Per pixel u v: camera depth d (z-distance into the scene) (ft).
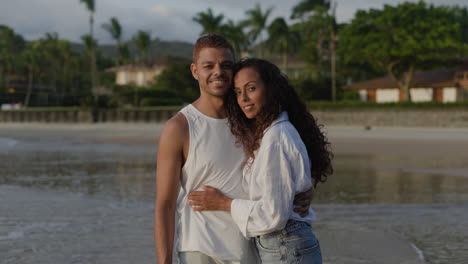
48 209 23.43
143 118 165.58
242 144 8.18
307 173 7.79
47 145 83.41
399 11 134.21
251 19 183.42
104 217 21.42
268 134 7.79
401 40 134.00
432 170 41.81
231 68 8.15
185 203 8.27
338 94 171.01
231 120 8.15
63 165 48.34
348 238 17.56
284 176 7.60
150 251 15.88
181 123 8.05
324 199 26.84
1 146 81.35
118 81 272.10
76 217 21.39
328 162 8.80
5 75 300.81
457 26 135.64
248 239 8.02
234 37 182.60
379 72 199.21
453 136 89.81
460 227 19.34
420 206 24.30
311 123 8.54
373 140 82.17
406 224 19.97
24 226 19.62
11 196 27.71
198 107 8.30
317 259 7.97
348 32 144.66
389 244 16.57
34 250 16.02
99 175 39.19
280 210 7.52
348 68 195.31
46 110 185.78
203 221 8.02
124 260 14.92
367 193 29.04
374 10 142.20
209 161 7.98
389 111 129.08
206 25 181.27
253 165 7.88
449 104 121.49
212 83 8.07
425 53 136.87
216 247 7.95
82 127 155.94
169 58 274.57
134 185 32.94
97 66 351.25
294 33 188.14
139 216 21.65
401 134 97.35
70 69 311.68
